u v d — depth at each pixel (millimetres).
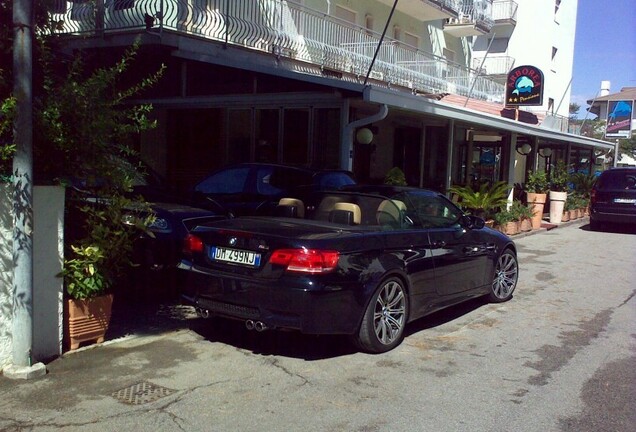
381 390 4730
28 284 4637
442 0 23062
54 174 5062
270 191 9148
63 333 5293
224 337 5906
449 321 6961
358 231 5555
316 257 4988
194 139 13820
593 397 4723
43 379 4652
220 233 5441
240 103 12695
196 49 13117
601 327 6883
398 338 5809
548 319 7195
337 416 4227
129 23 13219
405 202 6410
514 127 15859
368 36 19219
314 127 11828
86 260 5141
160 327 6160
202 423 4039
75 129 5023
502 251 7836
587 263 11664
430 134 17094
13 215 4609
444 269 6465
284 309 4996
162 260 7074
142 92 13531
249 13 15453
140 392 4492
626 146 48906
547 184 17906
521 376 5160
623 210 16578
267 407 4328
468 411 4391
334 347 5750
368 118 10828
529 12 32562
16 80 4516
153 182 9062
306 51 16703
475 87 25453
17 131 4523
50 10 5371
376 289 5430
